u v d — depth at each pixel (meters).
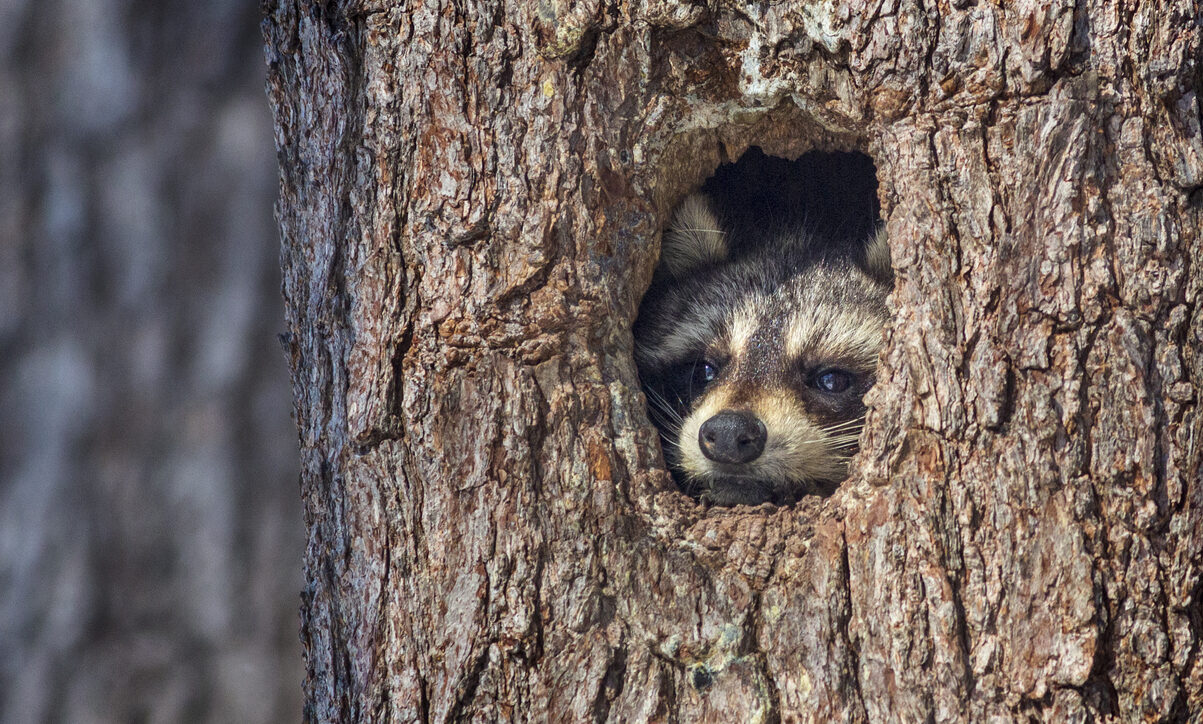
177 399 12.19
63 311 12.20
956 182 6.16
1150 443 5.92
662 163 7.34
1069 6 6.00
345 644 6.98
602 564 6.50
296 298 7.56
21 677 11.86
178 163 12.27
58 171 12.27
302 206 7.45
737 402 9.28
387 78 6.82
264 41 7.77
